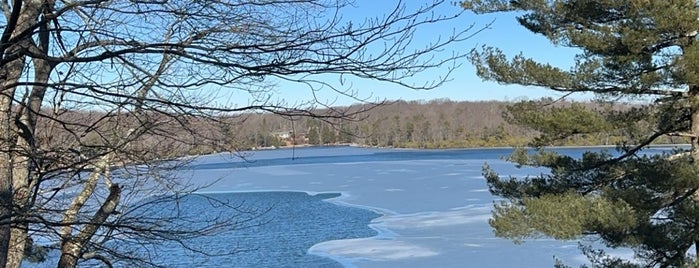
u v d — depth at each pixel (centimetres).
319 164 5962
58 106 369
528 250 1552
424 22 264
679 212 674
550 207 692
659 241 671
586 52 752
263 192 3344
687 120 754
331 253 1645
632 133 771
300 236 1894
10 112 322
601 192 761
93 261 506
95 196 443
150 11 277
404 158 6706
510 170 3959
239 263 1479
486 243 1675
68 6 271
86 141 382
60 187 411
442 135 7712
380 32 261
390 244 1742
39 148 370
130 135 368
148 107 303
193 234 433
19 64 314
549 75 736
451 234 1847
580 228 663
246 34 271
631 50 674
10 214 312
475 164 5066
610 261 779
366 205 2681
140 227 394
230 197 3052
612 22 762
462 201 2655
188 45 265
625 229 661
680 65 643
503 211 758
